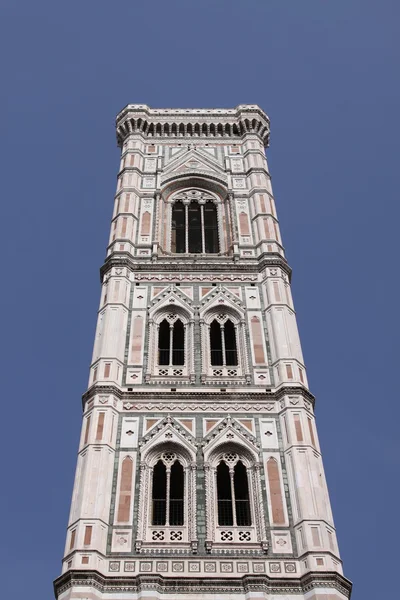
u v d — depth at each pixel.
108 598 37.62
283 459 44.75
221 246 63.72
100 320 54.53
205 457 44.56
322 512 41.62
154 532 41.06
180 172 70.69
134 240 62.38
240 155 73.88
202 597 37.78
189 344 52.31
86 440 45.44
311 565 38.84
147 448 45.00
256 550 40.22
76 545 39.44
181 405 47.84
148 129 77.19
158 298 55.94
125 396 48.31
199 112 78.50
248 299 56.12
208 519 41.56
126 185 68.75
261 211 65.31
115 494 42.62
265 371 50.50
